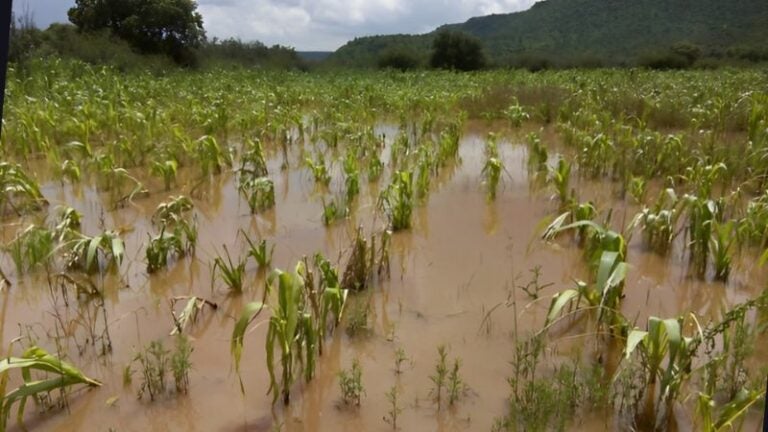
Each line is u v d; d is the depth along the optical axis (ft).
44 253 14.42
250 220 18.29
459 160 25.84
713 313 12.37
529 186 21.62
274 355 10.95
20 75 41.88
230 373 10.42
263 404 9.62
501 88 41.86
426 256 15.47
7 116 28.50
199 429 9.11
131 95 38.22
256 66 71.92
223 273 13.91
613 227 17.24
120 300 13.12
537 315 12.26
